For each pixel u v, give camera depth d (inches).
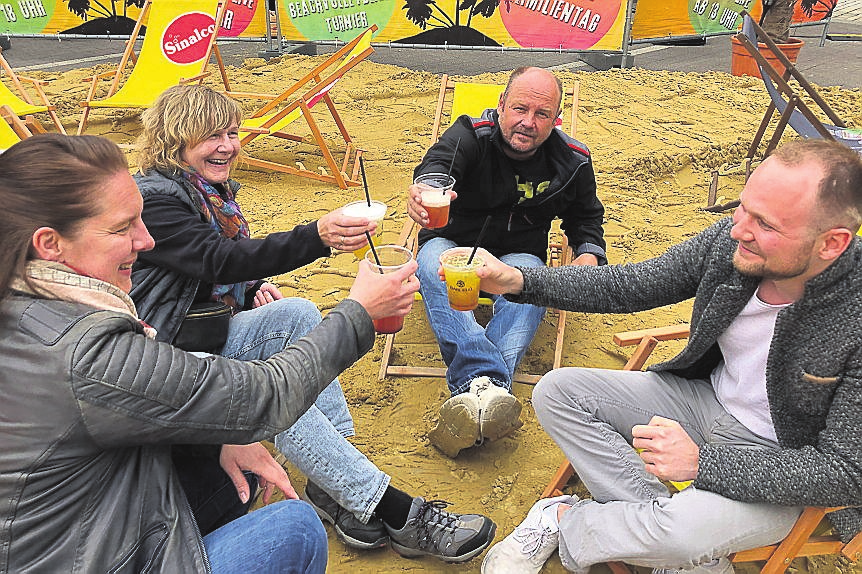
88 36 346.9
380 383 142.0
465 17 334.0
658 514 85.1
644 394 100.3
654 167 245.6
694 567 86.4
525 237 145.3
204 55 251.8
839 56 394.3
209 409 62.1
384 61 369.7
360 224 96.3
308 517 75.2
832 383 79.3
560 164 137.0
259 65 343.0
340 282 176.6
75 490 59.9
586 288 101.0
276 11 341.4
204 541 72.1
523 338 130.9
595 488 97.4
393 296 76.3
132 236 66.1
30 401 57.3
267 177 232.4
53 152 60.0
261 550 71.2
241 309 116.8
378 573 102.6
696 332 92.4
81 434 58.1
